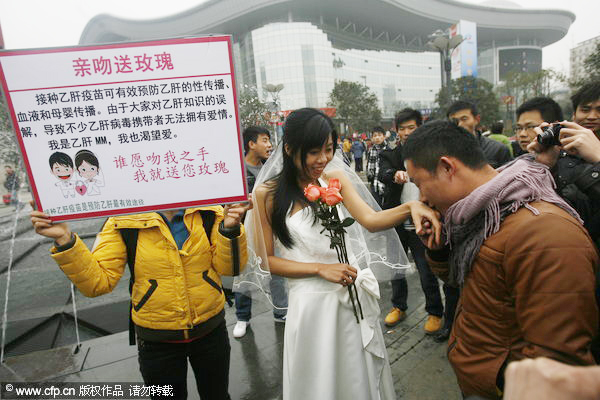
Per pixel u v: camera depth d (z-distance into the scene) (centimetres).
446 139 99
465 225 97
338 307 147
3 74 120
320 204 138
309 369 145
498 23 6706
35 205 128
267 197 157
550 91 2706
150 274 150
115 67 125
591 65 1198
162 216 152
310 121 139
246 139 309
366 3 5234
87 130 126
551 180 97
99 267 144
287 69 5172
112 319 335
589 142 117
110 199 131
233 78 129
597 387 39
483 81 3067
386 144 438
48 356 270
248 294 178
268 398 215
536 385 42
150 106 128
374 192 332
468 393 107
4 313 352
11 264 495
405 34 6706
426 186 104
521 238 84
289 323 151
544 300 79
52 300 382
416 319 294
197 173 133
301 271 146
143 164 130
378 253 186
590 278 78
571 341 77
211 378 170
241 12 5162
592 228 133
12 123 123
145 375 159
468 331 103
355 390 146
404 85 6675
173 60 126
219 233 144
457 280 111
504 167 107
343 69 5719
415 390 213
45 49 121
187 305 152
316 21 5525
